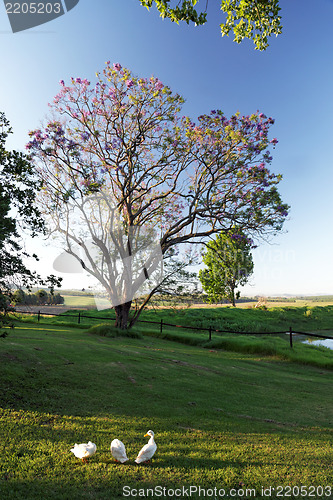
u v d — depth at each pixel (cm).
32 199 804
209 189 1803
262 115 1736
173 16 532
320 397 912
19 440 447
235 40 625
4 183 761
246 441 521
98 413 597
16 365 771
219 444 496
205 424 593
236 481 376
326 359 1488
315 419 707
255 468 416
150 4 526
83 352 1029
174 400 722
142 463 407
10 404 584
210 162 1850
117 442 399
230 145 1775
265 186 1761
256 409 733
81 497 320
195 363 1177
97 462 402
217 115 1794
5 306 663
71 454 416
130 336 1784
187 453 452
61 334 1545
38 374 749
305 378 1188
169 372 968
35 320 2406
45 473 365
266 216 1744
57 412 580
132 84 1680
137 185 1805
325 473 411
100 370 864
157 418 601
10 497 312
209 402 739
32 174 801
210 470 402
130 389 759
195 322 2898
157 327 2677
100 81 1739
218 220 1859
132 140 1822
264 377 1109
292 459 455
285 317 3409
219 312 3309
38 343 1062
